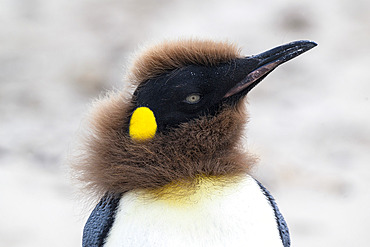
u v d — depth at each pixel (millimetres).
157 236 6414
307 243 17578
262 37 32781
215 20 34719
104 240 6676
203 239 6406
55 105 26141
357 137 24156
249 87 7270
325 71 30375
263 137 23734
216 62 7074
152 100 6926
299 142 23469
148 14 35969
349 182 20891
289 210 19172
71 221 18125
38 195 19203
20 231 17641
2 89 27328
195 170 6859
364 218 18828
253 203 6719
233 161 7039
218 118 7023
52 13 36750
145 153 6895
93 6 37500
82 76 28422
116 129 7156
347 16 35812
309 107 26766
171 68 6988
